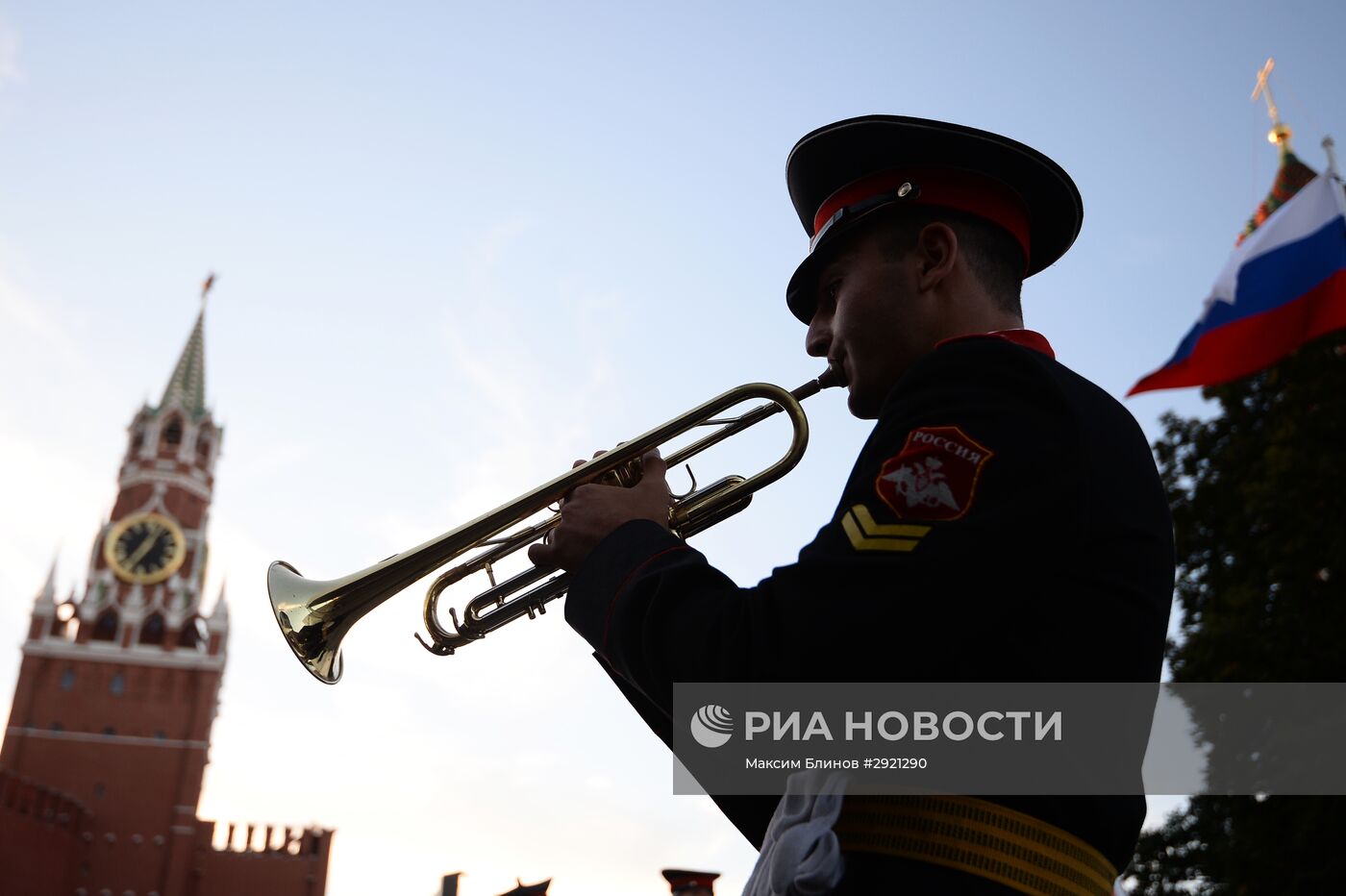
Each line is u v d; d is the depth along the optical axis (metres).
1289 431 17.88
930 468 1.42
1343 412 17.61
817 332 1.90
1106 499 1.47
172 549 75.88
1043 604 1.40
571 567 1.68
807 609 1.37
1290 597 17.02
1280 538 17.39
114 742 70.19
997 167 1.83
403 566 2.32
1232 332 12.65
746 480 2.35
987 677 1.38
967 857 1.35
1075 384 1.60
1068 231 1.94
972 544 1.35
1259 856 15.96
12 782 61.00
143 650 72.75
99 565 75.38
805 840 1.38
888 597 1.34
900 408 1.54
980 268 1.79
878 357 1.78
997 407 1.46
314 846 70.31
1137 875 18.05
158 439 78.75
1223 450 19.59
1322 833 15.62
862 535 1.41
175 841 67.94
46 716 70.12
